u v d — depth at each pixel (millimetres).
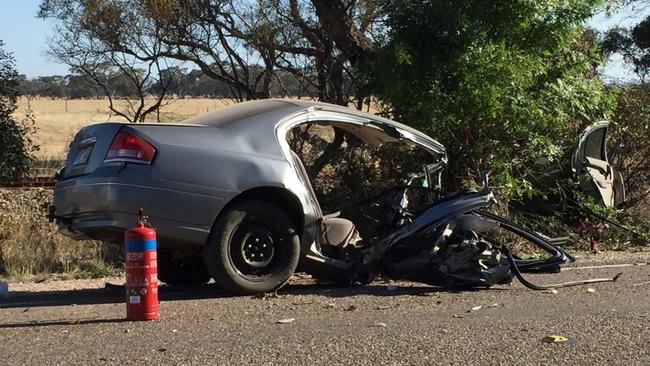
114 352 5312
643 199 14922
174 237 6875
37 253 10594
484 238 8070
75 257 10625
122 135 6887
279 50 15375
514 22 12055
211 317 6426
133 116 17328
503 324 6195
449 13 11750
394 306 6977
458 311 6750
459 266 7762
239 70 15727
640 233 13266
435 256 7754
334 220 8070
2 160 15125
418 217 7785
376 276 8055
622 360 5227
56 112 50531
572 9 12117
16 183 15328
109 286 8219
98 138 7059
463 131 12281
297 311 6707
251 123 7430
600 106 13359
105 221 6781
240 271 7223
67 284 9023
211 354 5266
